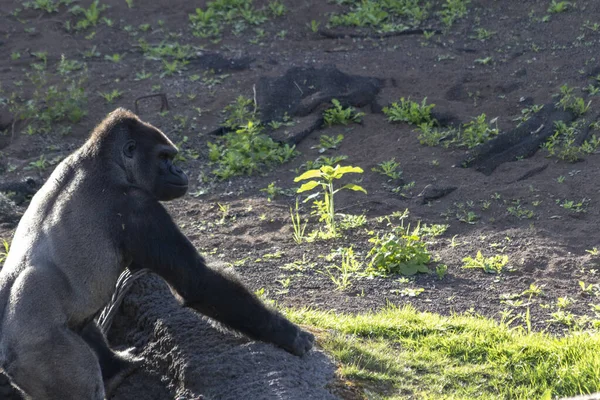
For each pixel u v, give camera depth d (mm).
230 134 17438
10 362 7320
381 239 12820
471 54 20109
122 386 8914
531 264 12242
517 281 11734
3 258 12828
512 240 13102
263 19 22625
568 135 16516
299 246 13242
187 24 22797
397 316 10094
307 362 8141
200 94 19234
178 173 8359
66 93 19094
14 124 18500
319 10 22859
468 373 8898
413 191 15211
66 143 17922
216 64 20438
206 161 16953
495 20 21531
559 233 13430
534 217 14000
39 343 7281
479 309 10898
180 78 20000
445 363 9086
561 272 12000
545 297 11219
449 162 16141
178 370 8414
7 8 23844
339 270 12250
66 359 7340
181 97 19141
